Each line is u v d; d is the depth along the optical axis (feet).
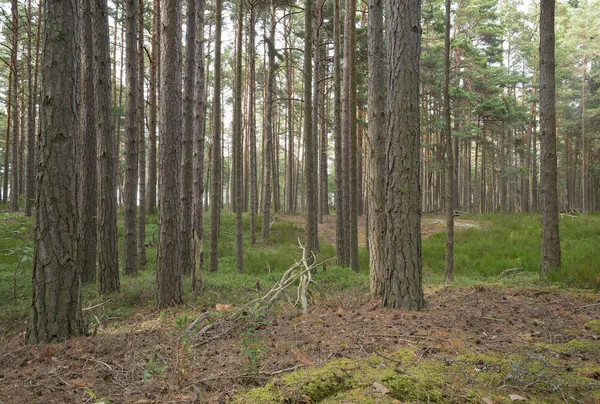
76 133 15.96
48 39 15.31
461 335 12.94
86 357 12.77
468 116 93.71
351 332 13.56
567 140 126.00
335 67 39.78
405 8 17.28
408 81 17.20
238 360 11.37
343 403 8.18
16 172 76.13
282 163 178.60
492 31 90.48
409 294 17.29
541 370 9.53
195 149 32.81
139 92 56.59
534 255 41.01
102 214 26.99
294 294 24.75
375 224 22.62
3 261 38.83
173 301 23.22
